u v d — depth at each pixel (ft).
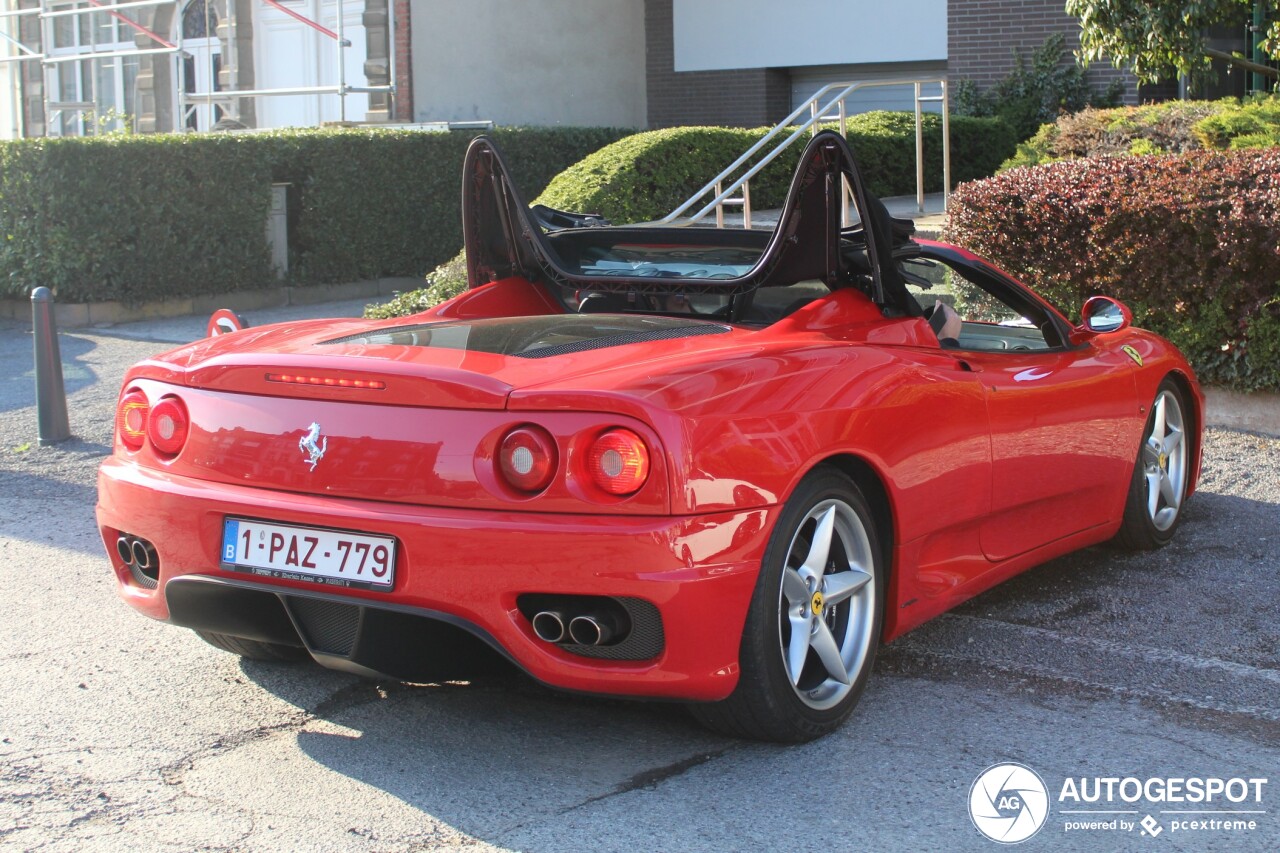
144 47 65.10
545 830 10.25
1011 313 16.42
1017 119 53.72
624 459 10.21
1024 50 54.75
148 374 12.28
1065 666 13.74
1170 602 15.88
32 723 12.46
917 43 59.72
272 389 11.37
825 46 62.03
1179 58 34.01
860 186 13.00
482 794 10.89
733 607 10.62
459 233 50.88
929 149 49.98
